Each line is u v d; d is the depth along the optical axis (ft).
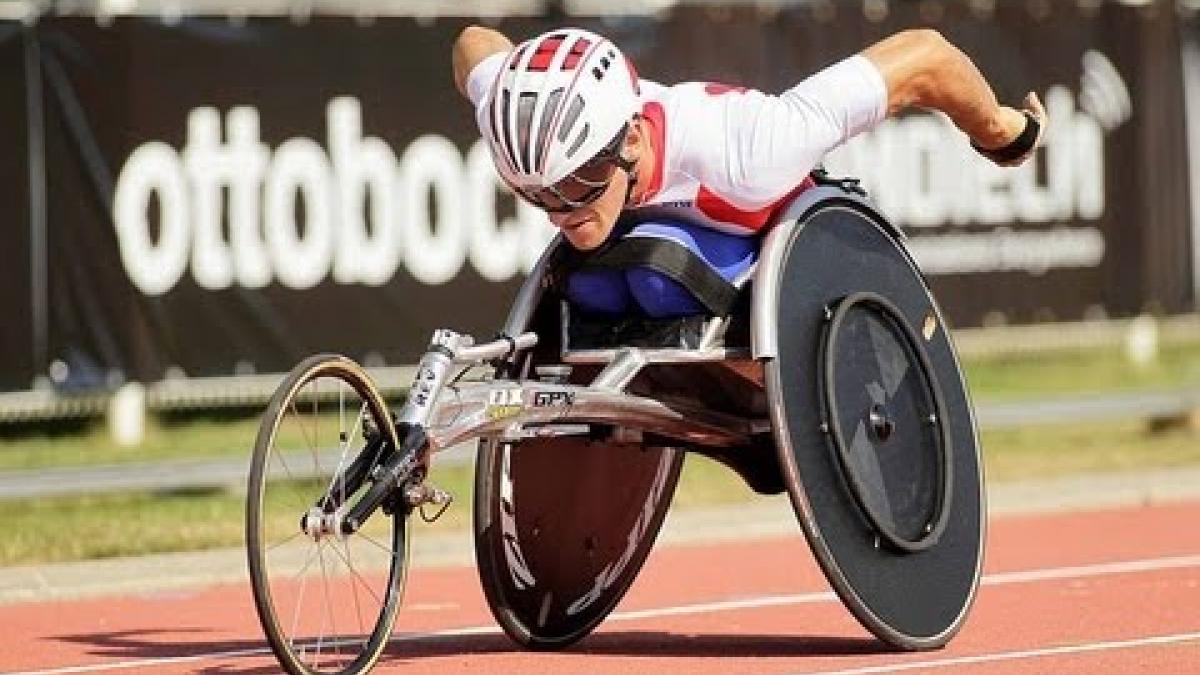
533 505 72.49
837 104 68.33
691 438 71.56
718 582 90.68
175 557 96.48
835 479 68.95
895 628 70.03
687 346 68.90
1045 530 105.29
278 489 107.34
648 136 67.41
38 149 113.91
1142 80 139.44
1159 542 100.53
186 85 116.57
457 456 113.09
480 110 67.21
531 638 72.90
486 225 122.93
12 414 119.75
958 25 134.00
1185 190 140.87
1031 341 136.36
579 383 71.36
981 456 73.82
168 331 116.37
